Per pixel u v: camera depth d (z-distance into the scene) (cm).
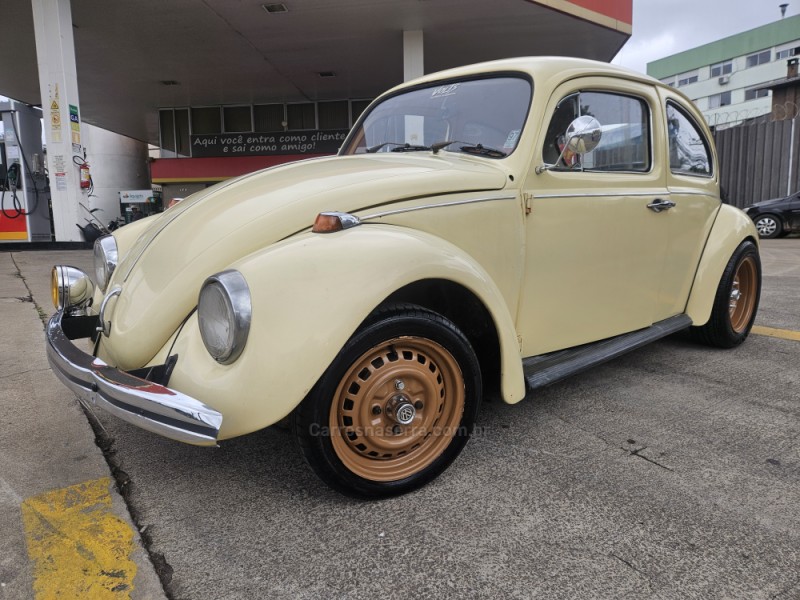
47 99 944
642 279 308
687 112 354
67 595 163
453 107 288
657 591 163
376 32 1130
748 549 180
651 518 197
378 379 197
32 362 371
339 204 207
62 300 266
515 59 280
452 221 222
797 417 282
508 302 245
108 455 248
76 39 1145
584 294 276
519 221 243
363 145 328
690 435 262
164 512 205
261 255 184
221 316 174
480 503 207
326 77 1461
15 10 1003
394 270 189
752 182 1593
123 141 2159
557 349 273
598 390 320
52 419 284
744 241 384
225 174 1745
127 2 965
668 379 338
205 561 178
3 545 186
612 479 223
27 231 1034
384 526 195
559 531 190
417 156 272
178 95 1619
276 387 173
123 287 224
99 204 2092
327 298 179
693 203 342
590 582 167
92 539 189
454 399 217
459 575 170
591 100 280
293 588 166
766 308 528
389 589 165
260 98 1681
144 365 201
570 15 1049
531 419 281
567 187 262
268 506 208
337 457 194
